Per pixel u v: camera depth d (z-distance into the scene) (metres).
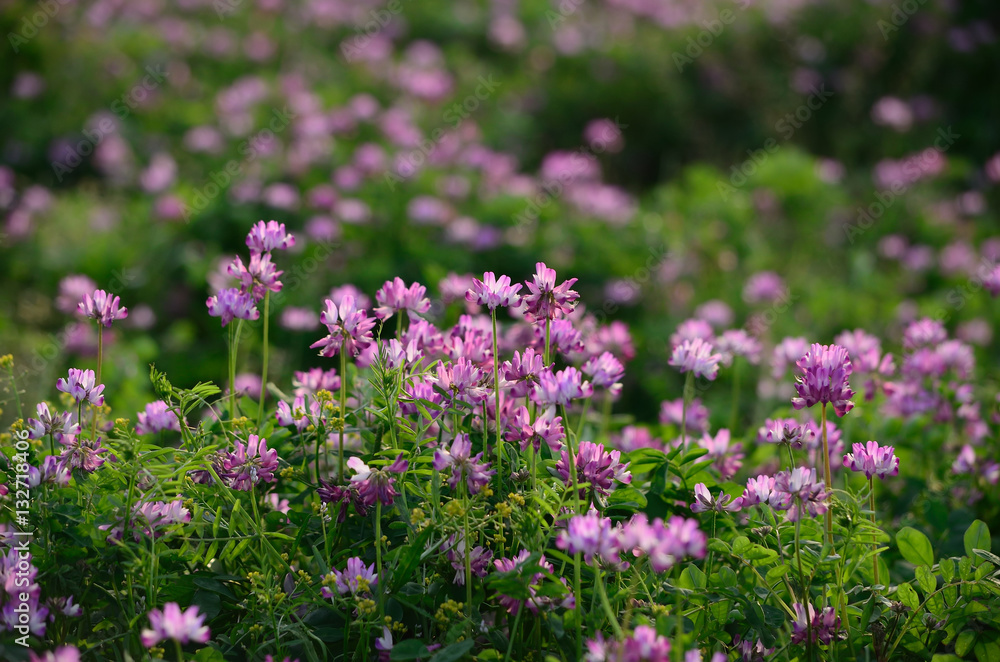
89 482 2.73
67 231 7.26
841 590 2.64
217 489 2.71
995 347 6.43
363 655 2.49
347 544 2.82
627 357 3.59
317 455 2.86
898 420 4.04
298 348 5.88
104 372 4.98
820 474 3.59
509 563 2.51
